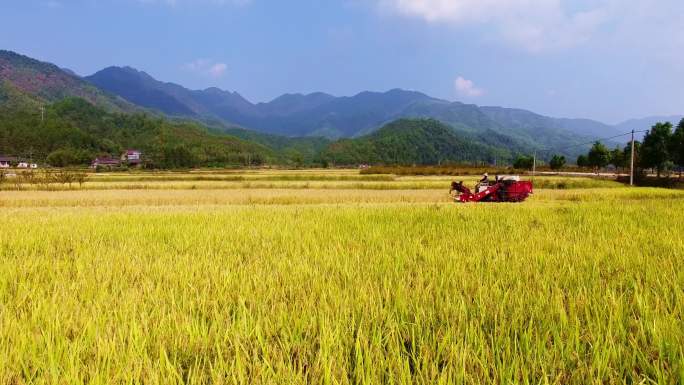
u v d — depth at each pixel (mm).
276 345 2432
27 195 28281
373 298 3279
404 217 10305
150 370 2070
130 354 2264
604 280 3900
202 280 4051
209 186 39875
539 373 2098
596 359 2154
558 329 2643
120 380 2045
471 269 4500
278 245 6547
